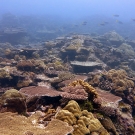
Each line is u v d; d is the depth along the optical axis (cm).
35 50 1866
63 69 1588
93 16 8525
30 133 396
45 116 549
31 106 693
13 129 410
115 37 3772
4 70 1212
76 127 504
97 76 1154
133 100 1016
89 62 1850
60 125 445
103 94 914
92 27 7138
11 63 1511
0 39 3919
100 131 555
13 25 5469
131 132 780
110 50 2398
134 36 5994
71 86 705
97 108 682
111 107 727
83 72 1706
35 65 1386
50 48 2394
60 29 6134
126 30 6950
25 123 458
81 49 2016
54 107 654
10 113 509
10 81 1187
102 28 6906
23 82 1173
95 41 2641
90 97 685
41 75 1300
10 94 609
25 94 740
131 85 1124
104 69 1800
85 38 2583
